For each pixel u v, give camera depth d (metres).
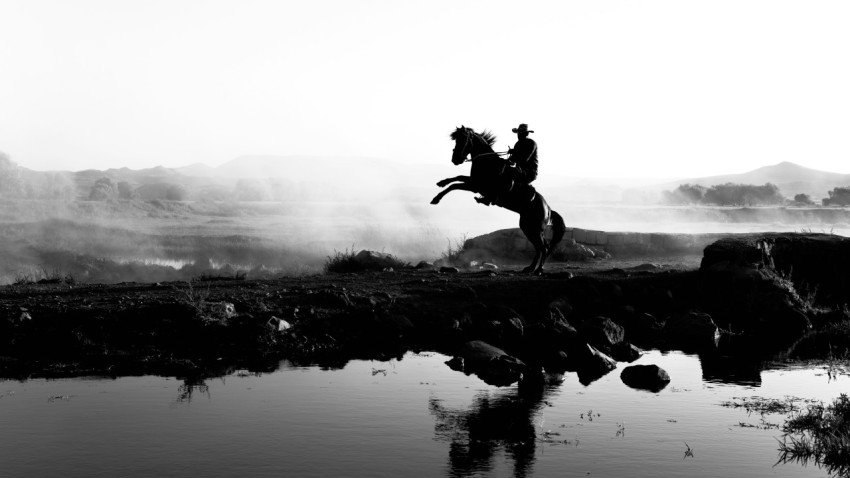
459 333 13.91
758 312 15.91
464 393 10.31
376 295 15.41
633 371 11.08
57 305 13.67
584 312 15.65
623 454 7.77
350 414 9.20
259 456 7.64
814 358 12.80
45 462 7.46
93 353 12.23
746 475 7.17
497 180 16.66
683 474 7.21
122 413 9.13
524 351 13.40
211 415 9.09
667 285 16.94
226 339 13.00
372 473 7.20
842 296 17.42
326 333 13.62
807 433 8.51
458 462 7.51
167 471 7.21
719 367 12.06
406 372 11.57
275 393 10.17
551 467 7.40
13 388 10.36
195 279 19.44
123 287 16.34
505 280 16.95
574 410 9.48
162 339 12.88
